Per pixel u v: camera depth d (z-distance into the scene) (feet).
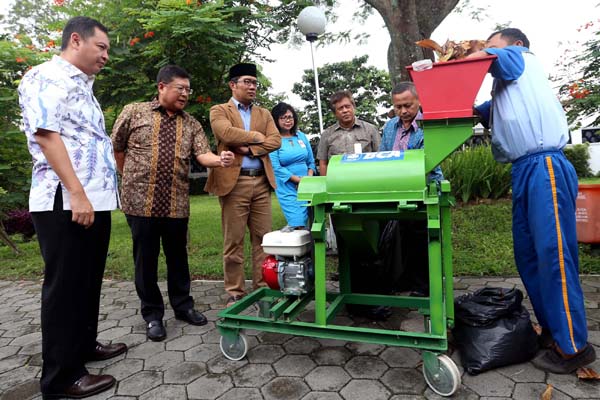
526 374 6.72
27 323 10.66
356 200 6.79
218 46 15.55
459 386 6.46
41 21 20.52
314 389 6.69
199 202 43.86
